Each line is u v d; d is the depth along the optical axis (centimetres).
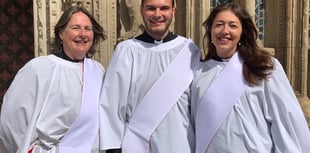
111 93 272
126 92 272
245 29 258
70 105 261
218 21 256
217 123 253
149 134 269
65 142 262
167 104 269
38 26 445
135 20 453
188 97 276
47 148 259
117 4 471
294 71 561
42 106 255
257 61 249
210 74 264
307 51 562
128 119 278
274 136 253
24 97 257
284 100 248
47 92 257
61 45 277
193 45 288
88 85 271
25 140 248
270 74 249
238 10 256
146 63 275
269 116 252
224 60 264
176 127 269
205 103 258
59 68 266
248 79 250
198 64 279
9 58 681
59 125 259
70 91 263
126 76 273
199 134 262
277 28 565
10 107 259
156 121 269
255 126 250
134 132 273
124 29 466
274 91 248
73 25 266
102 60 453
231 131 250
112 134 273
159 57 276
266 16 581
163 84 270
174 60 275
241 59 258
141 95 273
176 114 271
